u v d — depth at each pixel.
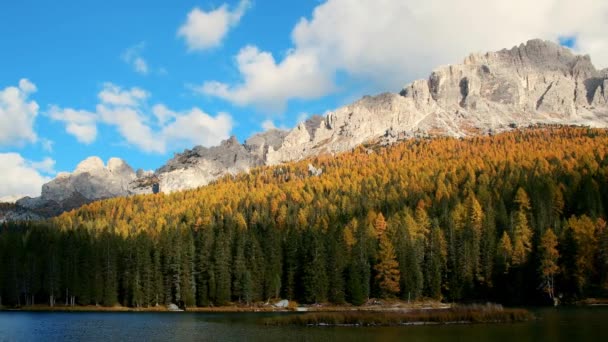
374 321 100.12
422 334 84.94
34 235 199.75
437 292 145.50
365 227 159.50
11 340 90.44
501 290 141.88
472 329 88.69
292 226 180.62
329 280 145.00
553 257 130.50
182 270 156.12
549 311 112.19
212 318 123.25
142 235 170.12
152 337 90.81
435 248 150.00
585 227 130.50
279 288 151.62
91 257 164.12
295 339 84.00
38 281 166.12
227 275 153.25
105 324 112.56
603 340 72.38
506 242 142.25
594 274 129.25
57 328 106.75
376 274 149.25
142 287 158.25
